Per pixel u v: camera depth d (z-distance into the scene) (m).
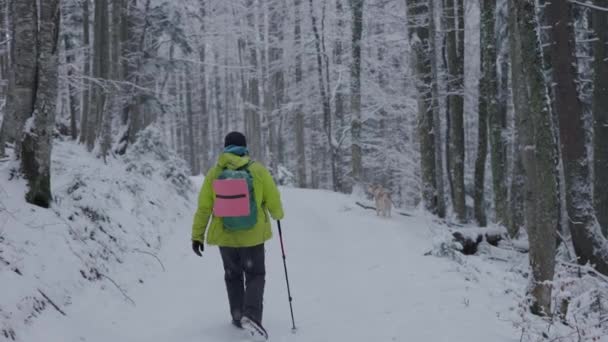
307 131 35.66
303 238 10.33
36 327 3.93
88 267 5.41
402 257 8.33
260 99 35.12
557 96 9.25
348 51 24.81
